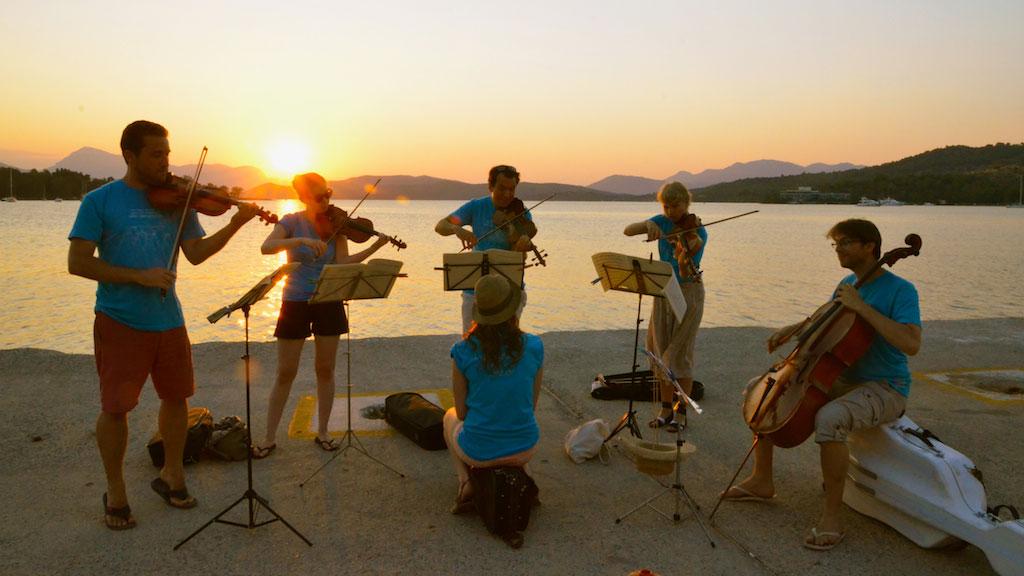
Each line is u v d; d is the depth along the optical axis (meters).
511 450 3.56
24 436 4.82
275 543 3.47
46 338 13.77
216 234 3.84
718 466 4.61
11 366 6.43
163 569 3.21
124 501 3.59
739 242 50.97
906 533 3.59
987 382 6.62
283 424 5.20
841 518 3.88
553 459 4.69
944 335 8.77
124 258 3.41
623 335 8.52
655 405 5.75
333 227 4.46
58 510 3.78
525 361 3.54
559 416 5.59
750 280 25.69
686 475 4.45
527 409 3.59
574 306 19.12
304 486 4.16
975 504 3.35
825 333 3.60
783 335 3.91
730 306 19.16
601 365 7.07
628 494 4.16
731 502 4.07
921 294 21.30
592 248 43.22
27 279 22.84
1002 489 4.29
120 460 3.55
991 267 30.05
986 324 9.52
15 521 3.65
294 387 6.09
